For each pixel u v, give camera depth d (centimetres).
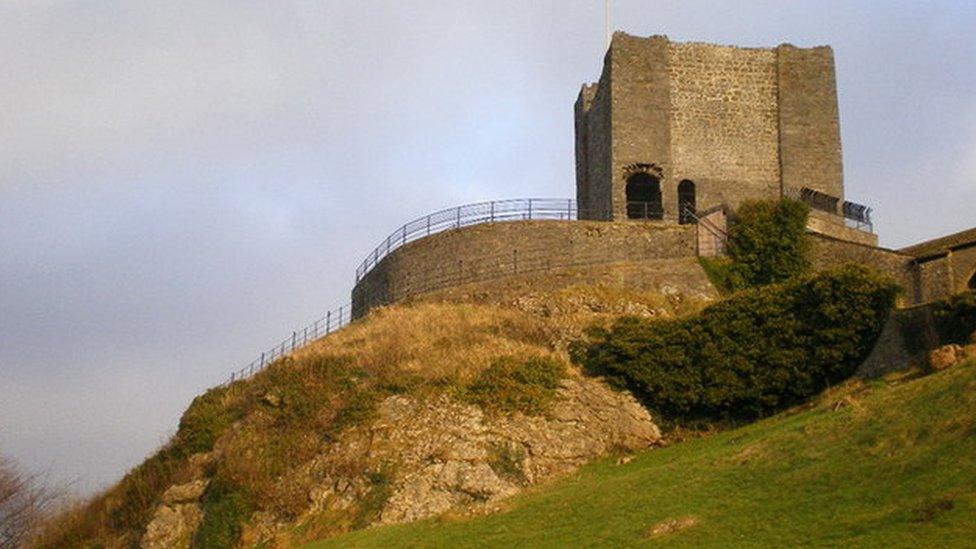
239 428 4469
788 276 5222
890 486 2725
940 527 2425
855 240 5891
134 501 4475
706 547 2670
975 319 3775
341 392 4409
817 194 6050
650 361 4378
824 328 4169
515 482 3966
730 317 4350
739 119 6131
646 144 5994
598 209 6272
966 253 4806
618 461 4081
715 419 4306
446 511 3712
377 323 5091
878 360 4019
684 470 3425
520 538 3148
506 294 5228
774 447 3306
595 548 2864
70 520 4650
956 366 3378
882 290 4131
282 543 3809
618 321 4659
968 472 2634
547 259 5456
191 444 4572
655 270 5250
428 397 4244
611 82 6034
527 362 4403
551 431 4159
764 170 6100
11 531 5678
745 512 2856
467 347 4628
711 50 6178
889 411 3172
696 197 6003
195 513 4191
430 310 5144
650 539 2834
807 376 4159
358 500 3916
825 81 6209
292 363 4678
